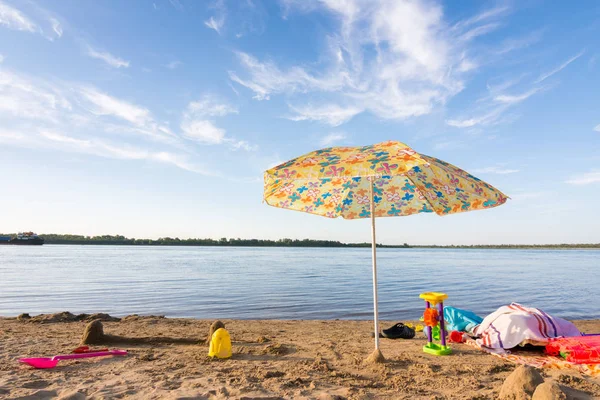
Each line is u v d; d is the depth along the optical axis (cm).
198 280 2609
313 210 581
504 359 555
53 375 459
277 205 558
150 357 551
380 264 5222
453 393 407
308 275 3125
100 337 644
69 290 1991
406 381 447
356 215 632
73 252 8856
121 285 2255
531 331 576
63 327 857
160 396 388
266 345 657
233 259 6419
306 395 397
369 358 536
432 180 477
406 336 727
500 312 650
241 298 1730
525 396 368
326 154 456
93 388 410
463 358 561
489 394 402
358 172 379
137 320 997
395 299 1709
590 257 9069
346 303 1595
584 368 491
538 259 7619
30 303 1568
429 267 4506
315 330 899
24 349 599
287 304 1566
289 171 404
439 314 604
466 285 2341
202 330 848
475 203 495
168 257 6919
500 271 3797
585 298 1766
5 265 3944
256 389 413
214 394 397
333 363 532
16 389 402
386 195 620
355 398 390
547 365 514
